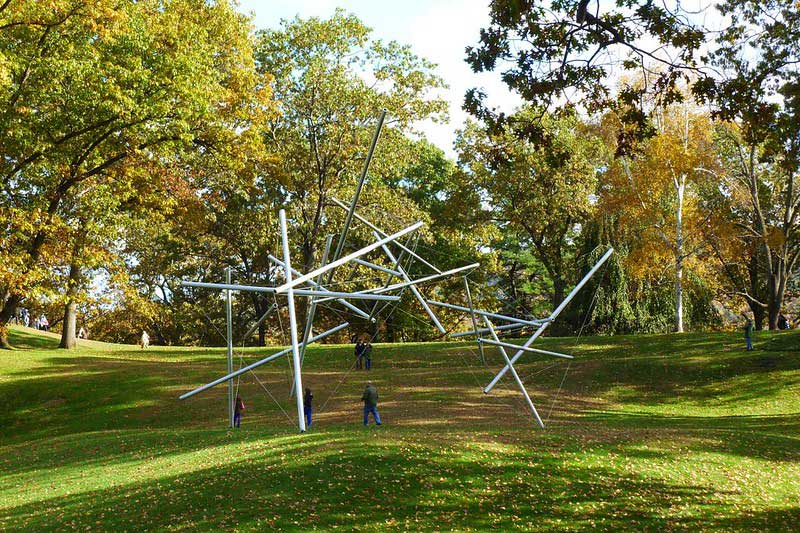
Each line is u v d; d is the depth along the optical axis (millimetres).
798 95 17688
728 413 28625
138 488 16391
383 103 46250
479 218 53406
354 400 29984
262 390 32500
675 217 44656
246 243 53500
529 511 14883
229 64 37906
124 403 30484
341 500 15125
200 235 53812
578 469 17156
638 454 18406
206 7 38188
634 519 14633
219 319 62781
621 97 18750
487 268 58562
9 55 27641
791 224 44781
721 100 17688
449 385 33344
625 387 32781
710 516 14859
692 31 17516
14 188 32688
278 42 46156
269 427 24219
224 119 37344
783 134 17828
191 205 39469
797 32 17828
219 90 34188
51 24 27672
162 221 40250
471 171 54906
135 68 30172
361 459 17188
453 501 15227
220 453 19047
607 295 47469
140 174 34812
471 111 19766
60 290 34375
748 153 46906
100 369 36094
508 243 65812
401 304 58719
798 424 24328
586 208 51094
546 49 18766
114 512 14922
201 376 35062
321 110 46188
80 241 34719
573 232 62000
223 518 14273
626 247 48625
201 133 36031
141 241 58750
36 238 33000
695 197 46469
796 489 16672
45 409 30344
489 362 38000
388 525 14078
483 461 17406
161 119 31844
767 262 45344
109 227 35844
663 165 40875
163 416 28703
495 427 22312
